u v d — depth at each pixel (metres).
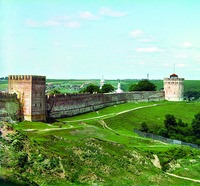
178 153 148.25
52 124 164.75
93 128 163.62
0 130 108.56
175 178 128.25
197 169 137.38
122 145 139.12
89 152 121.19
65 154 112.81
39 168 100.44
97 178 107.19
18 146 103.94
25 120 164.38
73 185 100.12
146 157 137.38
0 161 96.50
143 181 116.44
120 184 109.12
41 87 171.00
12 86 167.75
